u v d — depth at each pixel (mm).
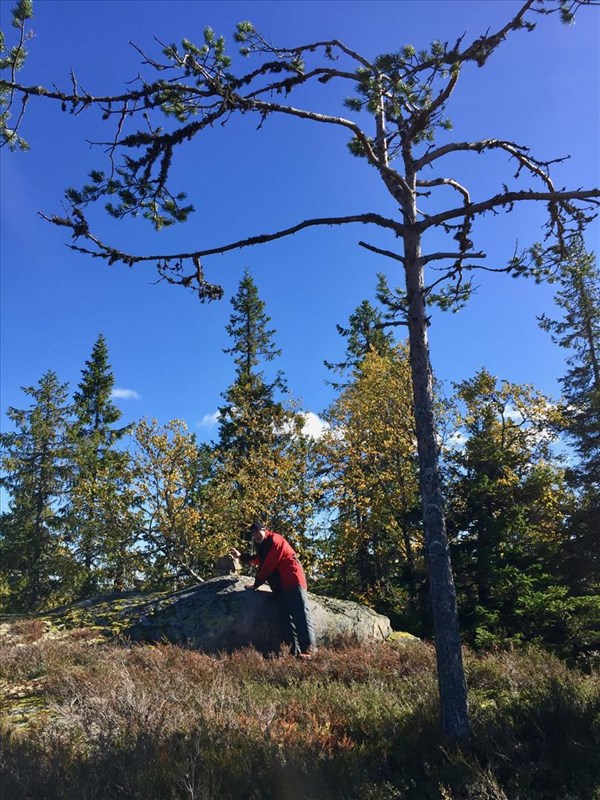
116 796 3896
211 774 4141
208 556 19969
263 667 8102
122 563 20766
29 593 30516
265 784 4125
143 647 9188
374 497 22375
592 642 12609
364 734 5395
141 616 11055
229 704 6012
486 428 21938
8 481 32094
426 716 5566
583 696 5902
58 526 30703
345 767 4402
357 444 22844
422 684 7008
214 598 10859
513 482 16000
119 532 20266
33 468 32469
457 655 5461
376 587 22969
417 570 16281
